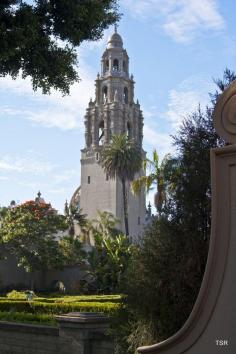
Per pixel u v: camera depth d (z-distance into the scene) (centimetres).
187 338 368
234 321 344
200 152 669
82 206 8950
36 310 1862
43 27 1112
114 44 9519
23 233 4525
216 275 360
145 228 714
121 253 3906
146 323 661
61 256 4638
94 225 8469
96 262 4109
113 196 8619
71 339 834
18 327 966
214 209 368
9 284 4825
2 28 982
